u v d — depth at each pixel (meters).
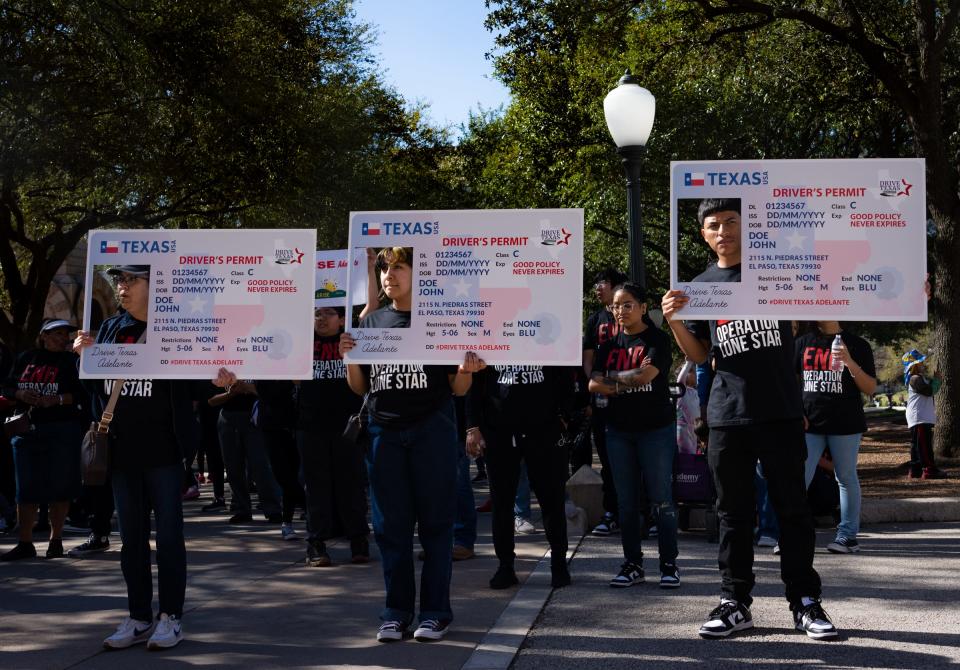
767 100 20.34
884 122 20.83
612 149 22.05
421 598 5.16
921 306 4.94
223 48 18.39
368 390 5.39
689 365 8.59
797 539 4.96
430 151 34.78
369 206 22.88
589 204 24.34
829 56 17.98
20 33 15.24
